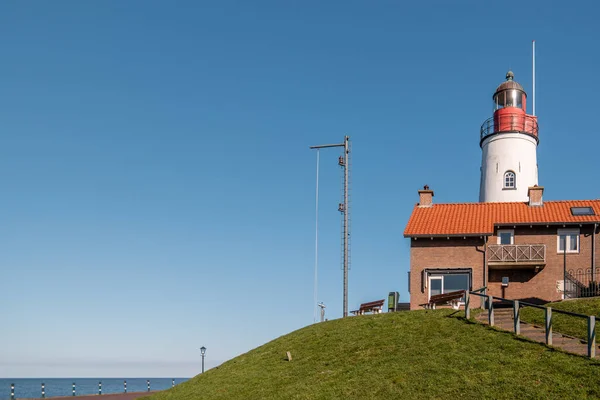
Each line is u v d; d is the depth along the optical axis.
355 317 29.39
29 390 125.81
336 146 36.38
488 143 47.19
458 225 38.31
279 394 21.16
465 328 23.64
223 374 26.39
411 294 37.50
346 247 35.09
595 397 16.31
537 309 26.25
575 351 19.78
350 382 20.52
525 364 18.98
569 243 37.78
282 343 28.31
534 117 47.62
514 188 45.53
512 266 37.47
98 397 41.56
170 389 27.50
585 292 35.56
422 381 19.20
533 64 48.56
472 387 18.09
